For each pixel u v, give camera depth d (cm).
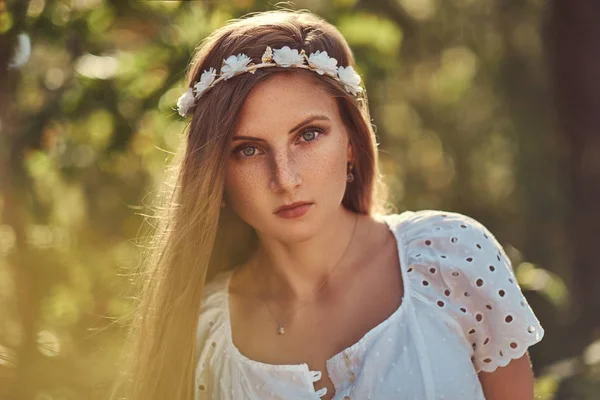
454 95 760
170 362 207
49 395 222
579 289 544
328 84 190
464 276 195
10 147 268
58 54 279
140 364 208
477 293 194
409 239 203
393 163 416
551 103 598
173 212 201
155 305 205
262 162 188
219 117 188
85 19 270
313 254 201
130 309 239
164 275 203
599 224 555
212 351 209
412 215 210
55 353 233
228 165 192
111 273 275
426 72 685
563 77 573
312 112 186
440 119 765
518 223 632
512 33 664
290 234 190
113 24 284
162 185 216
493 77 683
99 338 250
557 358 430
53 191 289
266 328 205
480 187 730
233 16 276
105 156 280
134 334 212
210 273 219
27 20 252
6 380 222
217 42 195
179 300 203
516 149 655
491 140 729
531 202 614
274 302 206
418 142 716
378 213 226
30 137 270
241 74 187
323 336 199
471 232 200
